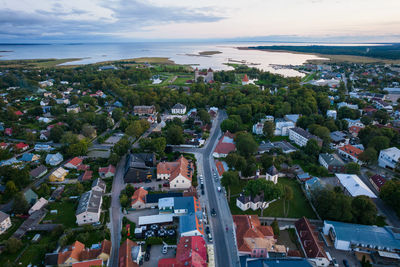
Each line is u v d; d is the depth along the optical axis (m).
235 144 172.75
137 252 87.81
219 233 103.25
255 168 140.50
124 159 167.00
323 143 176.75
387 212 115.12
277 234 98.94
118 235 102.00
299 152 164.12
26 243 97.69
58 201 123.62
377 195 127.00
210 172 148.75
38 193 128.00
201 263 82.88
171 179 132.50
